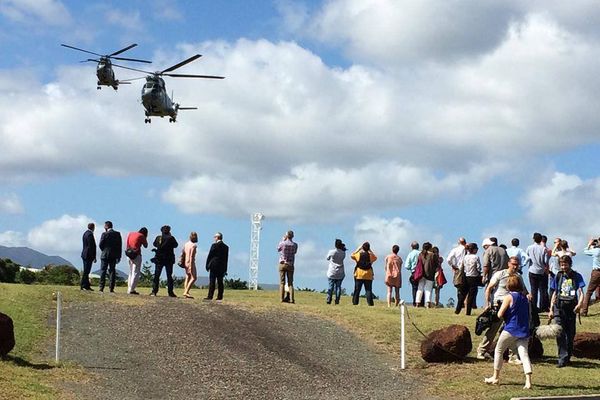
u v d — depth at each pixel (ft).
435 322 74.79
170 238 85.81
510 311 53.31
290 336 68.39
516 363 61.82
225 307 76.89
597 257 85.15
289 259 88.63
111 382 51.96
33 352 58.13
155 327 67.31
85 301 75.51
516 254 83.56
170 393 50.62
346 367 60.85
